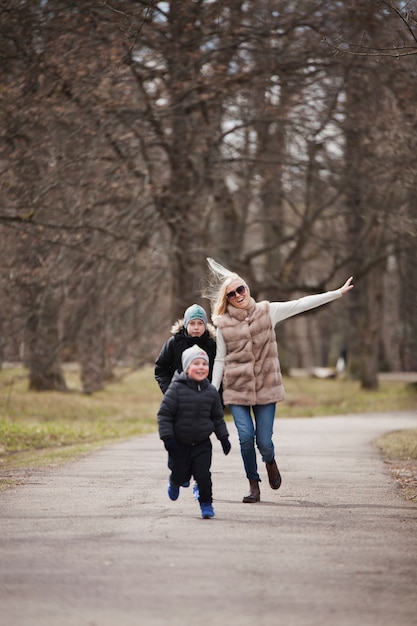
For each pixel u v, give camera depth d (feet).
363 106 135.85
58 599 31.83
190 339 54.60
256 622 29.27
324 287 187.73
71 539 42.45
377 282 253.65
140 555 38.88
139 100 134.10
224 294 55.21
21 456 89.66
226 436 49.42
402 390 239.09
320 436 115.03
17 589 33.19
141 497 56.90
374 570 36.70
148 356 178.91
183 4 116.88
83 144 122.31
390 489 62.59
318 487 63.10
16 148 115.96
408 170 118.42
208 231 172.24
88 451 92.73
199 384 49.29
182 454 49.01
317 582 34.58
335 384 284.20
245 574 35.58
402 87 119.03
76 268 143.02
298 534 44.21
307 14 123.24
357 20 118.73
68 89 114.42
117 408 179.83
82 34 110.01
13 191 116.67
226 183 171.83
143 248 149.38
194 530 44.83
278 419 160.66
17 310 145.79
